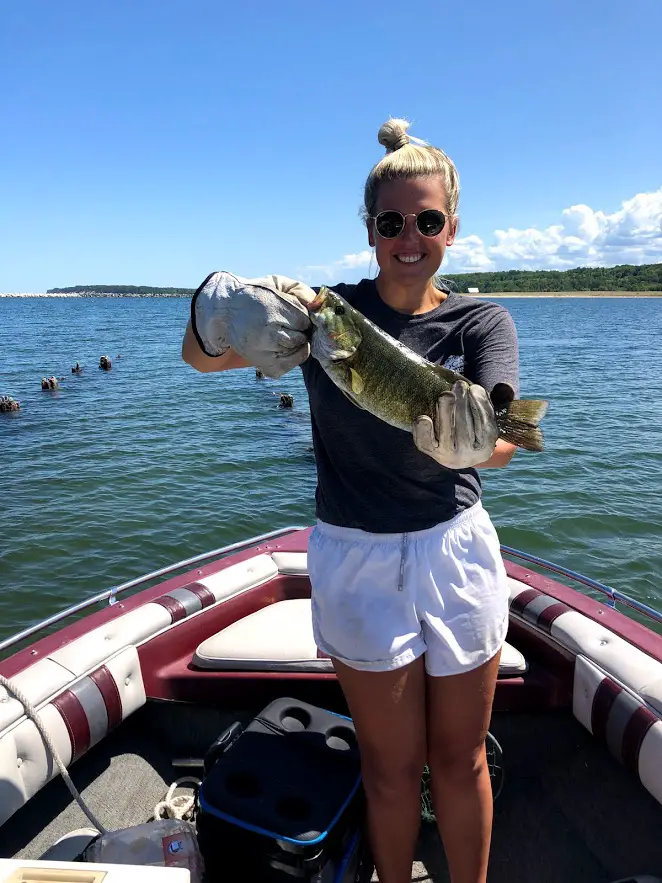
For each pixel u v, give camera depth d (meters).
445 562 1.86
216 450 13.45
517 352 1.91
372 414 1.76
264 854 2.05
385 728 1.89
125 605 3.02
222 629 3.15
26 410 17.97
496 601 1.95
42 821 2.53
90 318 84.81
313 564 1.99
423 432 1.59
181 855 2.15
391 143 1.88
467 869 2.03
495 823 2.70
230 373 27.31
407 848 2.02
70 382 23.89
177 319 81.62
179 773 2.86
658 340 43.81
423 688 1.93
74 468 11.93
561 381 23.78
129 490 10.68
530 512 9.55
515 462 12.19
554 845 2.59
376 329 1.70
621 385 22.73
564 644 2.72
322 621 1.97
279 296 1.70
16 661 2.61
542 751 2.83
